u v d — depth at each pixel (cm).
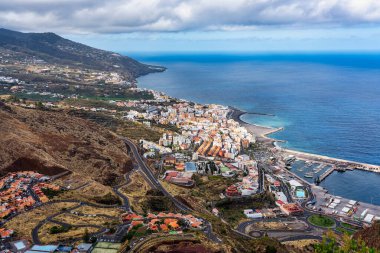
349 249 15538
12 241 14562
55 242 14562
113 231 15600
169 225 15900
